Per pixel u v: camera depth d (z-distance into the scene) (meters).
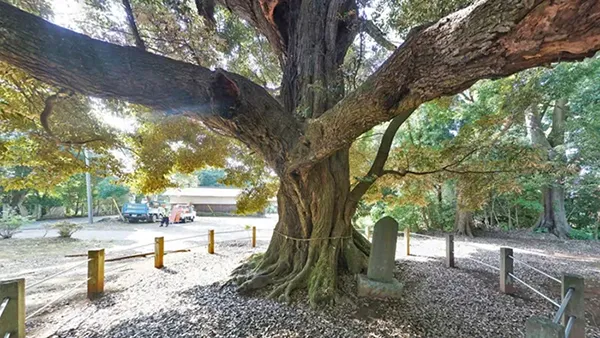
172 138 5.25
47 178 4.92
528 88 4.74
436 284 4.23
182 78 2.58
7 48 1.96
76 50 2.13
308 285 3.68
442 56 1.51
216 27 4.93
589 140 8.22
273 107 3.36
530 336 1.49
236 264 5.39
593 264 5.93
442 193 10.98
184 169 5.56
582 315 2.13
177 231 13.12
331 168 4.18
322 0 4.43
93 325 2.91
